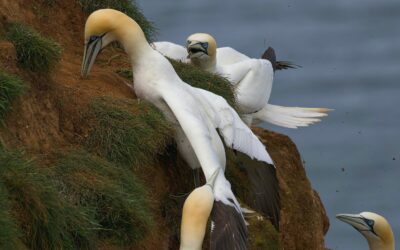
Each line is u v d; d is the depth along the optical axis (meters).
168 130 15.54
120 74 17.52
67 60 17.16
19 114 13.86
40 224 12.68
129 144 14.99
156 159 15.61
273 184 15.80
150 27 19.83
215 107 15.66
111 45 18.59
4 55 14.20
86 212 13.55
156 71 15.76
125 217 13.97
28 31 14.82
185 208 13.05
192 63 19.86
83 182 13.93
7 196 12.40
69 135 14.75
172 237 15.27
